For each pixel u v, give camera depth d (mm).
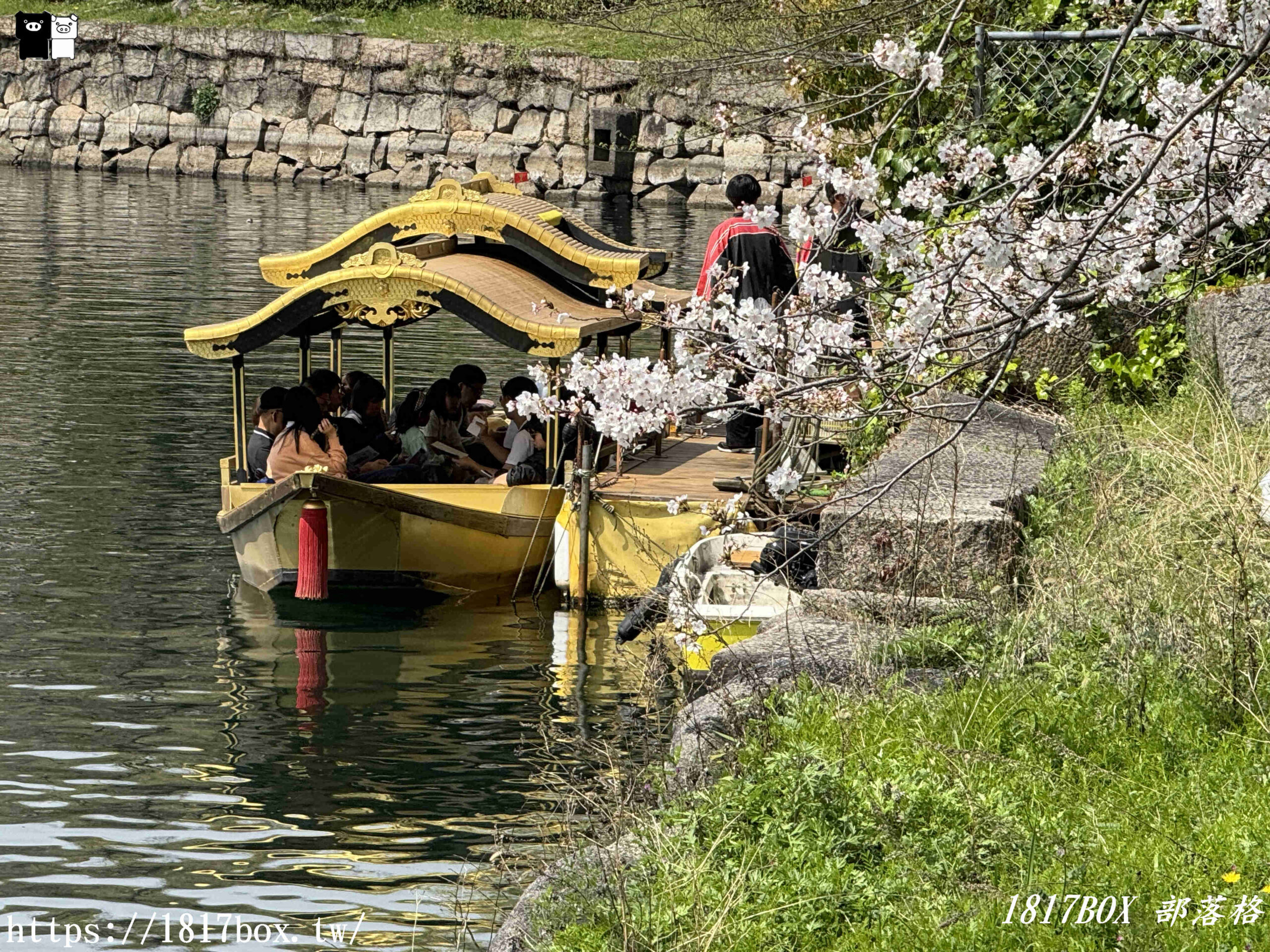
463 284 28125
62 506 31938
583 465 27734
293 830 17328
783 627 16828
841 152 24969
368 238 30297
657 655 21219
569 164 112250
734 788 13156
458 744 20156
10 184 106438
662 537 27656
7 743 19844
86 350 48406
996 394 25406
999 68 27297
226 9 124812
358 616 26547
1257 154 14773
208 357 29453
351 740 20266
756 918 11203
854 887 11320
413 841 17078
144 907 15469
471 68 115938
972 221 14258
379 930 14922
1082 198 18672
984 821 12008
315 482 27000
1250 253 17250
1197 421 22219
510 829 17344
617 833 13430
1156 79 25484
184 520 31438
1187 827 11945
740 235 27391
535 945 11727
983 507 18312
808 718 14477
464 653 24531
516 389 29922
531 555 28578
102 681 22406
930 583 17641
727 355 15117
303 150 117812
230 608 26594
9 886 15836
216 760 19469
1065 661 15070
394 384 44094
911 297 14430
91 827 17344
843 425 23594
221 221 86875
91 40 122062
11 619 25094
